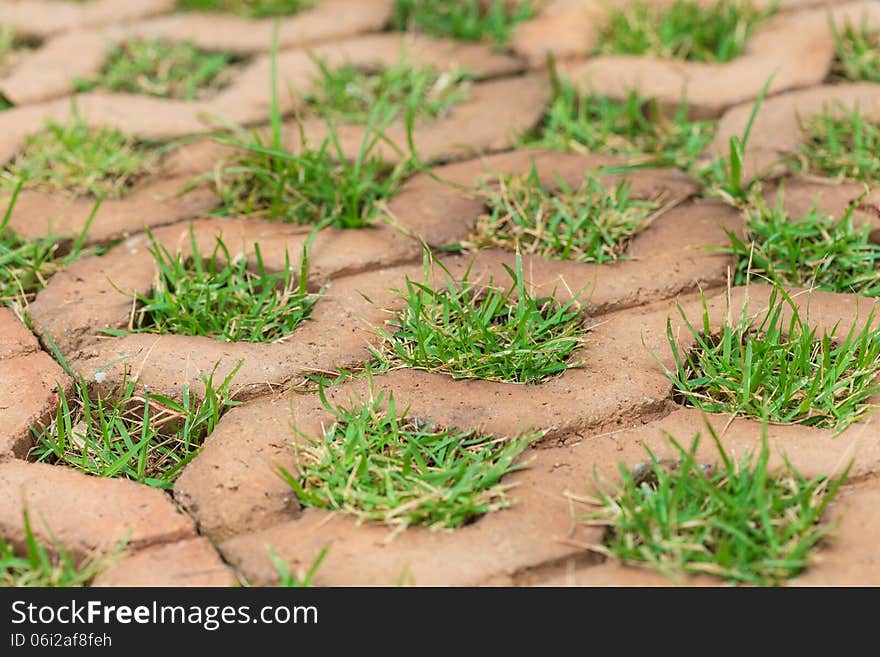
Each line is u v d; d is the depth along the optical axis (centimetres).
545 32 438
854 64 401
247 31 446
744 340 284
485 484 242
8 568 232
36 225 337
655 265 314
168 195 354
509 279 309
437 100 398
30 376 277
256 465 250
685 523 227
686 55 418
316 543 232
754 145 363
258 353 284
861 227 324
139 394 274
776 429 256
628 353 280
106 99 402
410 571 225
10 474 249
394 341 281
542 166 361
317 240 328
